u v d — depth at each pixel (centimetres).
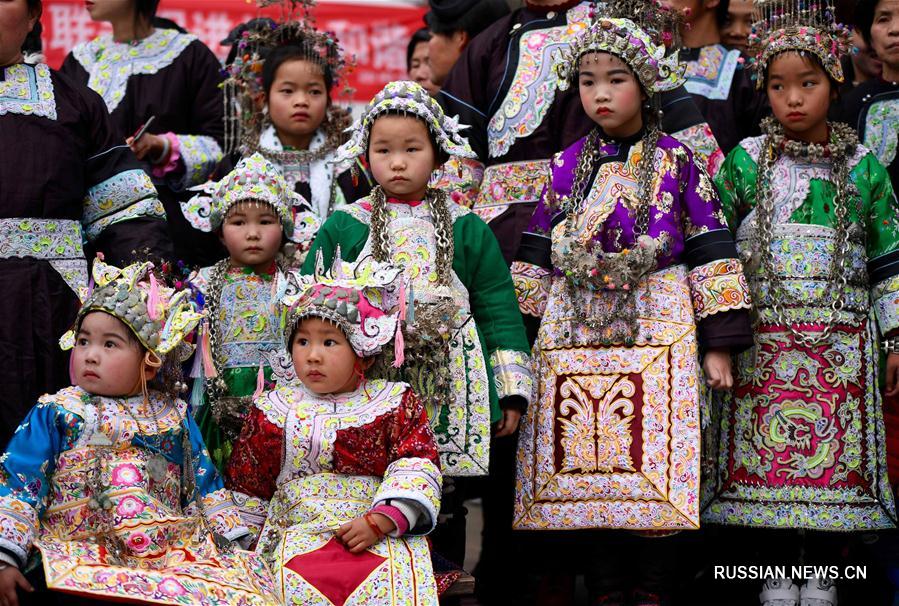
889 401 1098
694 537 1092
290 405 899
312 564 845
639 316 987
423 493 862
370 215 977
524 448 1009
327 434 883
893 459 1090
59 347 990
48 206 988
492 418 959
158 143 1266
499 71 1155
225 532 857
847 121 1249
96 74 1334
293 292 920
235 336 1050
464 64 1181
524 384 971
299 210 1123
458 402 955
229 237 1057
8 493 784
